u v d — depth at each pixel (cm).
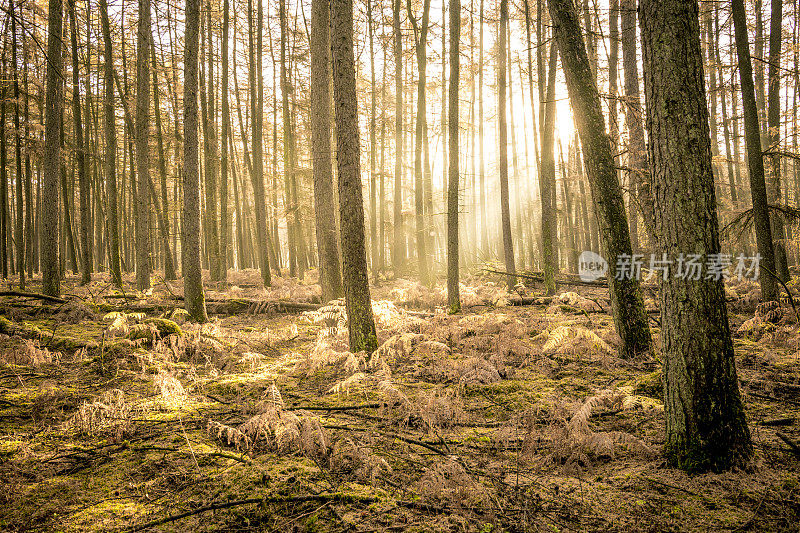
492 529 278
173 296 1181
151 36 1411
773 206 822
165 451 390
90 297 1183
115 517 293
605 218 648
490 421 458
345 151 648
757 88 1773
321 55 949
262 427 401
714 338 333
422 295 1229
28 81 1499
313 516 292
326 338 768
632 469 348
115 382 582
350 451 373
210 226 1952
